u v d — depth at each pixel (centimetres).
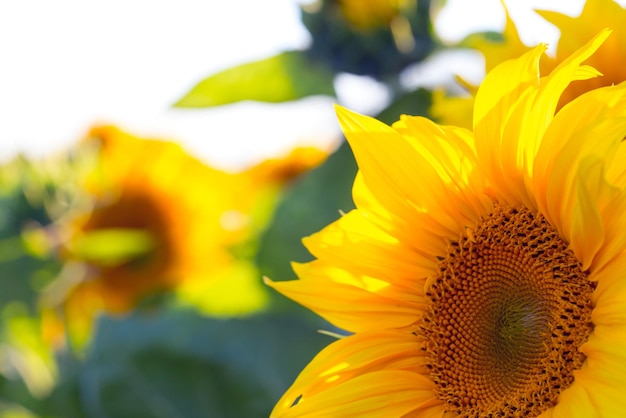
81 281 133
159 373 125
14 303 131
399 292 93
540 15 94
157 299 136
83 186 135
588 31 93
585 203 84
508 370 91
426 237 92
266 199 138
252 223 138
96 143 136
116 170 135
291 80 127
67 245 131
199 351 126
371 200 92
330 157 126
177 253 136
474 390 91
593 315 86
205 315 128
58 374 130
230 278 136
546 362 88
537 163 87
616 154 85
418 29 124
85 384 126
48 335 133
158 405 125
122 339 127
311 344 126
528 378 90
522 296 90
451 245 92
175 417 124
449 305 92
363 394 91
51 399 127
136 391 125
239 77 126
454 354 92
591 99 85
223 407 124
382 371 91
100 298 135
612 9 93
